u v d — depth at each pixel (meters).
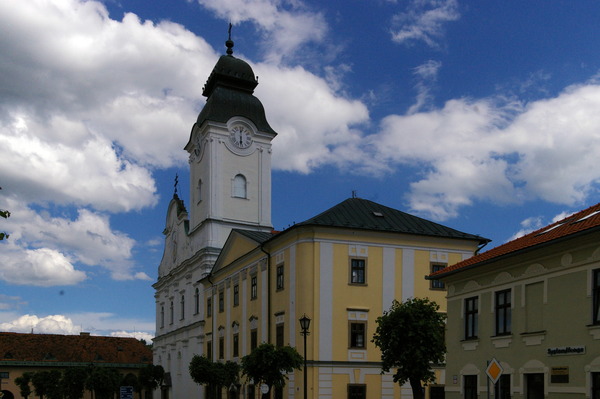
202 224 71.12
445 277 29.48
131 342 107.56
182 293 75.94
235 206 72.25
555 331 22.78
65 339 102.38
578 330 21.77
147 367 77.56
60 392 76.12
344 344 42.16
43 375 80.19
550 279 23.28
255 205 73.38
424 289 45.03
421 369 32.81
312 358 41.28
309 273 42.66
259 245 49.06
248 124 74.38
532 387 23.84
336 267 43.03
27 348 97.06
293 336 43.12
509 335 25.05
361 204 48.28
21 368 92.88
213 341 60.91
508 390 24.94
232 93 75.44
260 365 37.03
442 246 46.16
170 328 80.25
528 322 24.19
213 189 71.44
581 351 21.52
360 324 42.88
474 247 47.16
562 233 22.97
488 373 19.16
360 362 42.09
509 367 24.91
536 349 23.58
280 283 46.28
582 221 23.80
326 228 43.25
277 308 46.28
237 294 55.12
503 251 26.23
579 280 21.97
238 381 51.28
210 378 49.78
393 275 44.34
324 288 42.47
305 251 43.03
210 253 68.00
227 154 73.00
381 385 42.28
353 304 42.91
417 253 45.34
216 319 60.66
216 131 72.88
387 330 33.62
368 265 43.81
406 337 32.91
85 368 75.88
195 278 70.88
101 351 102.06
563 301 22.55
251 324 50.94
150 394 87.94
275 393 45.06
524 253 24.27
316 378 40.97
